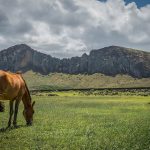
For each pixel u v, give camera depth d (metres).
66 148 14.39
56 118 26.58
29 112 21.80
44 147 14.42
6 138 16.56
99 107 43.78
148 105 51.00
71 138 16.78
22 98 21.75
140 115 31.09
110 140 16.36
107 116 29.33
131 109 40.66
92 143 15.55
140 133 18.48
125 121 24.86
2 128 19.61
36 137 16.80
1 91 18.33
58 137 16.95
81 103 53.69
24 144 15.14
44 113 31.58
